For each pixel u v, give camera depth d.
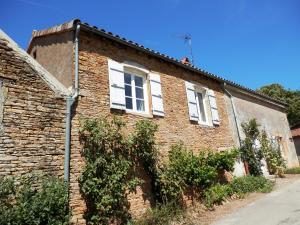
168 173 8.96
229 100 14.21
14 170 6.03
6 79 6.40
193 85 11.88
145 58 10.08
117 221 7.40
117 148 7.95
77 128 7.32
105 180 7.24
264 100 17.73
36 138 6.52
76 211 6.73
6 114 6.20
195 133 11.06
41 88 6.94
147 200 8.37
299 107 33.03
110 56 8.87
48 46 9.20
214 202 9.80
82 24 8.05
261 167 14.99
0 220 5.20
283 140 18.53
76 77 7.68
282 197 9.95
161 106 9.92
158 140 9.46
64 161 6.83
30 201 5.73
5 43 6.62
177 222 7.87
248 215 8.15
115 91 8.52
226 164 11.19
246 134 14.54
